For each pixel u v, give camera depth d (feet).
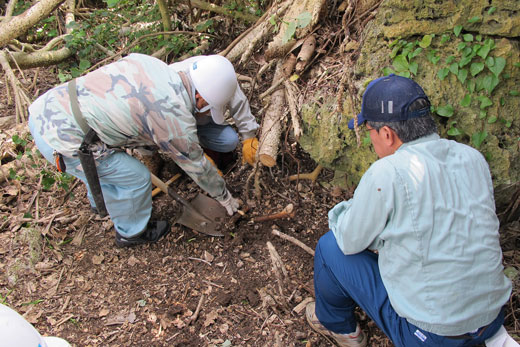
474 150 5.34
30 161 10.89
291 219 9.61
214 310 7.91
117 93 7.08
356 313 7.70
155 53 13.17
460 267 4.85
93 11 15.94
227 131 10.09
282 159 10.21
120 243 9.11
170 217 9.89
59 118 7.25
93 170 7.52
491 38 7.18
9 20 12.75
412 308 5.16
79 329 7.68
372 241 5.41
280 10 9.58
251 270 8.64
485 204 5.06
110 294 8.28
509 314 7.20
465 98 7.29
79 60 14.24
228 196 9.06
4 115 12.84
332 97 8.30
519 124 7.39
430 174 4.89
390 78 5.28
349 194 10.00
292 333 7.54
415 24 7.36
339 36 8.87
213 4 13.19
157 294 8.25
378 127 5.30
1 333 4.03
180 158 7.64
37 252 8.90
